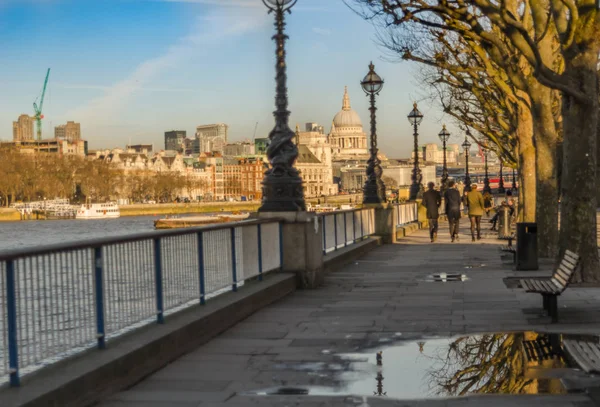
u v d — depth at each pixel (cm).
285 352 1062
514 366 930
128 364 871
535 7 1920
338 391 843
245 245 1504
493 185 17425
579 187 1598
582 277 1619
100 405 793
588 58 1544
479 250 2895
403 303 1533
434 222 3456
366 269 2255
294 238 1780
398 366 959
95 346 880
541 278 1758
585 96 1545
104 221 18225
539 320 1266
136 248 991
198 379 909
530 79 2198
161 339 972
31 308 747
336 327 1262
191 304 1209
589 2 1520
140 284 1003
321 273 1862
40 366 778
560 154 3453
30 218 19475
